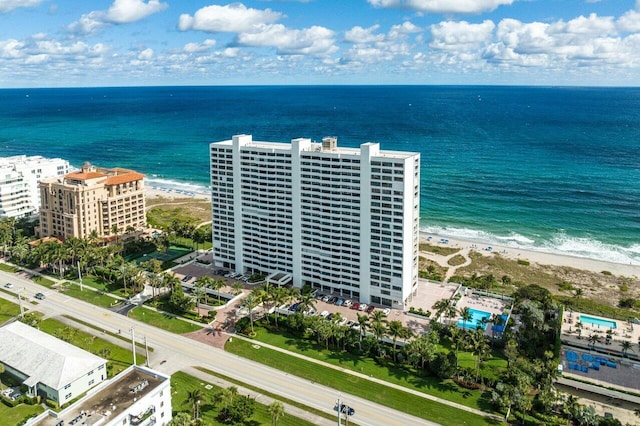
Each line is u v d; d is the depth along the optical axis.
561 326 181.50
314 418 137.12
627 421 137.38
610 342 172.88
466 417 137.00
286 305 196.38
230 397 135.00
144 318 192.00
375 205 188.25
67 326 185.12
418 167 190.25
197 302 196.75
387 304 198.12
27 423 113.25
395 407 141.50
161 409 127.69
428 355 153.00
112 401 121.25
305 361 163.62
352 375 156.25
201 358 166.00
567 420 135.38
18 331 161.25
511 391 138.50
